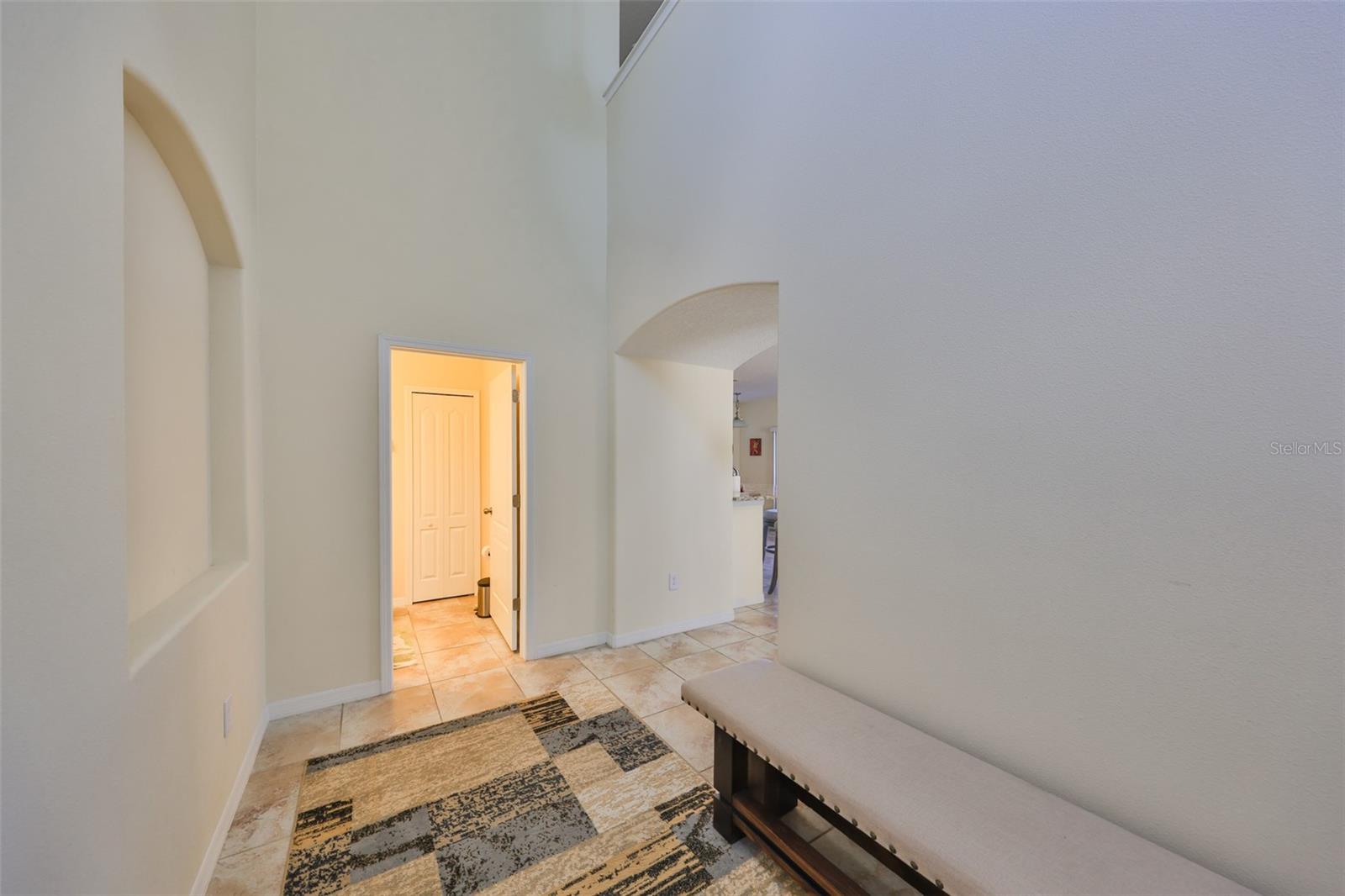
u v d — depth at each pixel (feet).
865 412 5.64
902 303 5.26
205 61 5.36
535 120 10.53
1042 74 4.17
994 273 4.50
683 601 12.09
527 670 9.82
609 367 11.31
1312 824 3.01
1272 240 3.12
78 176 2.97
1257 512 3.19
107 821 3.07
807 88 6.32
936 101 4.93
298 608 8.12
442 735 7.47
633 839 5.41
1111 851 3.35
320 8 8.42
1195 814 3.43
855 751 4.46
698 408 12.34
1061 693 4.07
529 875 4.93
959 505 4.77
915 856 3.45
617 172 10.90
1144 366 3.64
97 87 3.18
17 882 2.37
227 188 6.09
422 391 14.43
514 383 10.68
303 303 8.18
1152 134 3.60
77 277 2.94
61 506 2.76
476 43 9.87
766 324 9.87
